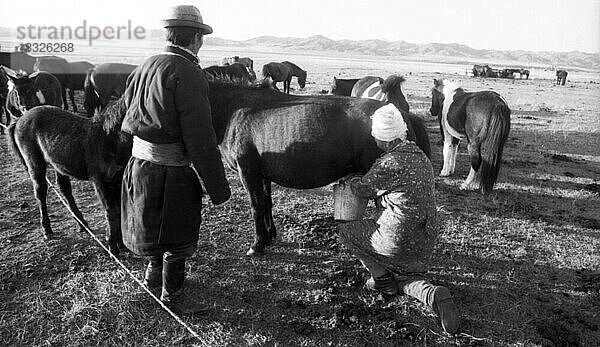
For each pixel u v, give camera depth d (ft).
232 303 12.27
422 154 11.00
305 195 20.89
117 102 13.35
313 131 12.85
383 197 11.09
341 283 13.37
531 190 22.76
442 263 14.67
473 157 21.15
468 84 105.91
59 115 14.87
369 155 12.56
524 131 39.40
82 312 11.68
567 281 13.89
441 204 20.26
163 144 10.10
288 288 13.07
